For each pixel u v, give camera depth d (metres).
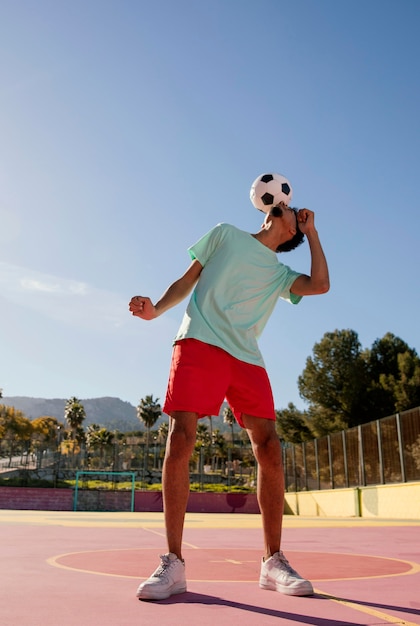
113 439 82.69
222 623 1.55
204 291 2.61
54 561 3.09
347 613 1.72
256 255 2.77
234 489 42.47
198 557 3.58
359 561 3.39
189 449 2.30
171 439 2.30
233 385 2.51
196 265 2.77
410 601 1.95
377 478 18.77
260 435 2.49
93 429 91.25
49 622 1.54
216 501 30.94
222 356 2.47
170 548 2.15
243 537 5.84
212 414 2.44
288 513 26.89
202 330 2.47
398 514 17.03
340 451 21.69
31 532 5.82
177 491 2.23
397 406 34.00
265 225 2.96
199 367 2.40
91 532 6.01
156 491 32.12
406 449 17.00
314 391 36.66
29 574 2.53
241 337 2.55
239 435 96.19
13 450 37.81
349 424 35.38
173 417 2.37
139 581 2.36
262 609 1.78
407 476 16.89
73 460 39.72
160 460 42.59
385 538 5.96
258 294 2.72
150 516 14.16
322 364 36.84
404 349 37.16
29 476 37.44
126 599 1.92
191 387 2.37
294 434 37.66
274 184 3.26
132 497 31.52
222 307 2.56
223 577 2.59
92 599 1.91
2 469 37.12
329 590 2.20
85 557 3.34
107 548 4.05
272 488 2.40
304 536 6.33
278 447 2.47
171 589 2.01
